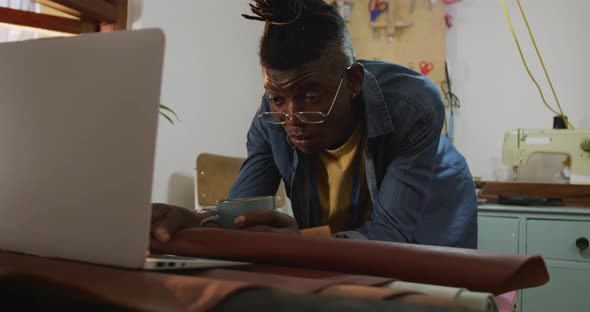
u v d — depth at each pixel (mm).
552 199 2367
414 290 441
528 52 2787
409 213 1046
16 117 553
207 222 764
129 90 478
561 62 2730
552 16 2746
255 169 1297
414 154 1091
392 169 1093
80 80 506
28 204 547
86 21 2078
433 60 2889
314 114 937
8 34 2250
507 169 2820
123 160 479
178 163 2527
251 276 456
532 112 2781
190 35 2592
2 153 566
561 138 2381
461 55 2902
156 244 646
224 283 354
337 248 547
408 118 1090
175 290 358
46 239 535
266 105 1243
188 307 329
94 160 497
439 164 1342
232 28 2852
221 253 596
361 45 3020
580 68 2701
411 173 1077
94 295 326
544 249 2262
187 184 2580
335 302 321
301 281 425
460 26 2906
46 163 531
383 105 1080
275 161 1261
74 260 512
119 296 338
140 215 467
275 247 570
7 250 571
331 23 944
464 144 2893
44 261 503
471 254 519
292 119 950
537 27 2770
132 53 477
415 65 2920
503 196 2404
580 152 2354
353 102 1067
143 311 321
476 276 492
